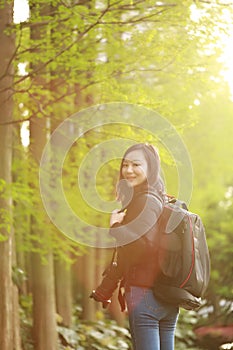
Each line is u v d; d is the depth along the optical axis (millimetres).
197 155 18797
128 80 9430
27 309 11539
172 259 4680
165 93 10977
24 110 9844
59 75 9078
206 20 8312
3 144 8469
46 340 10133
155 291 4711
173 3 8102
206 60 9859
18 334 8711
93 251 14367
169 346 4844
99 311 15328
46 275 10250
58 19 8094
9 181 8523
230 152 18703
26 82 9180
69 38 8422
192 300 4707
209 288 14969
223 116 16594
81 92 9688
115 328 13266
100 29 8477
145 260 4699
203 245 4848
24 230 10516
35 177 10258
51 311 10227
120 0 7664
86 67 8664
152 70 8914
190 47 9062
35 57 8406
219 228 21359
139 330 4730
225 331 13180
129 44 8898
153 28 8680
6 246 8344
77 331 12039
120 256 4898
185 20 8305
